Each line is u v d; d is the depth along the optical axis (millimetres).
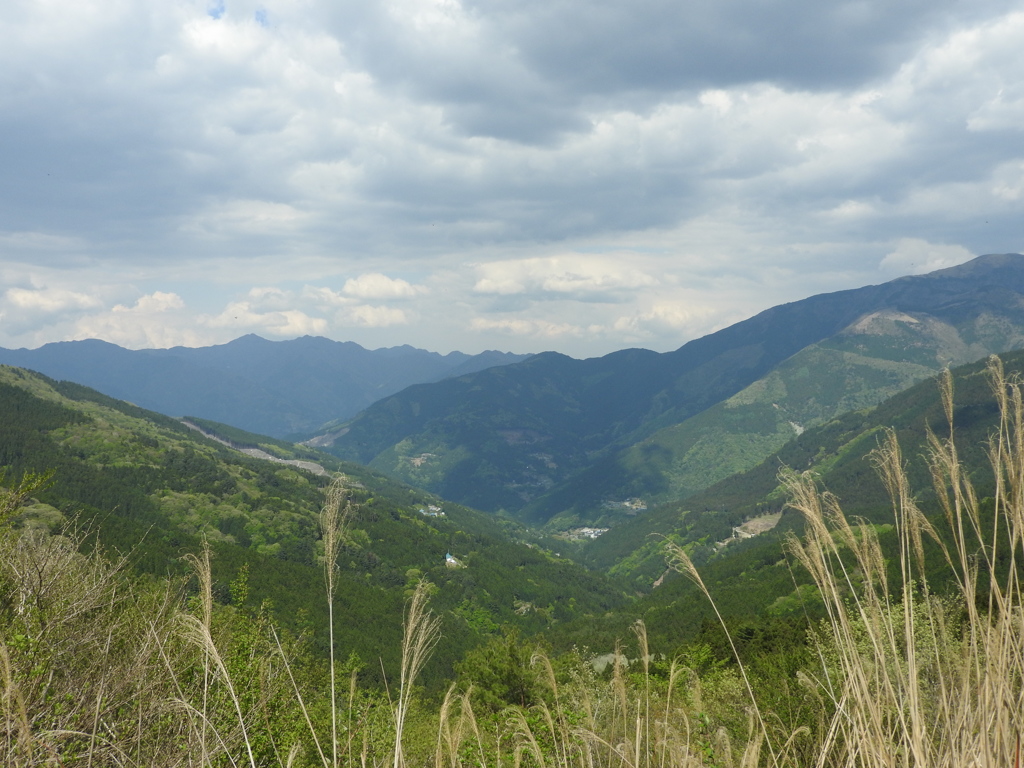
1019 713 2213
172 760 3980
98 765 3727
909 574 2418
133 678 4211
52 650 4281
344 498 2637
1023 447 2197
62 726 3756
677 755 3529
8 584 4754
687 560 2969
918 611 2447
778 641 12742
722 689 7383
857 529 2494
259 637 6441
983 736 2238
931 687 2602
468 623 108062
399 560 131125
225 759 4090
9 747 3176
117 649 4883
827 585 2510
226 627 5477
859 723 2475
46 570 4898
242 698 4965
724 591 80312
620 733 3885
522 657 16906
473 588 126688
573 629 86500
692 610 74688
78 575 5223
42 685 4082
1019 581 2219
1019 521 2191
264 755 4758
